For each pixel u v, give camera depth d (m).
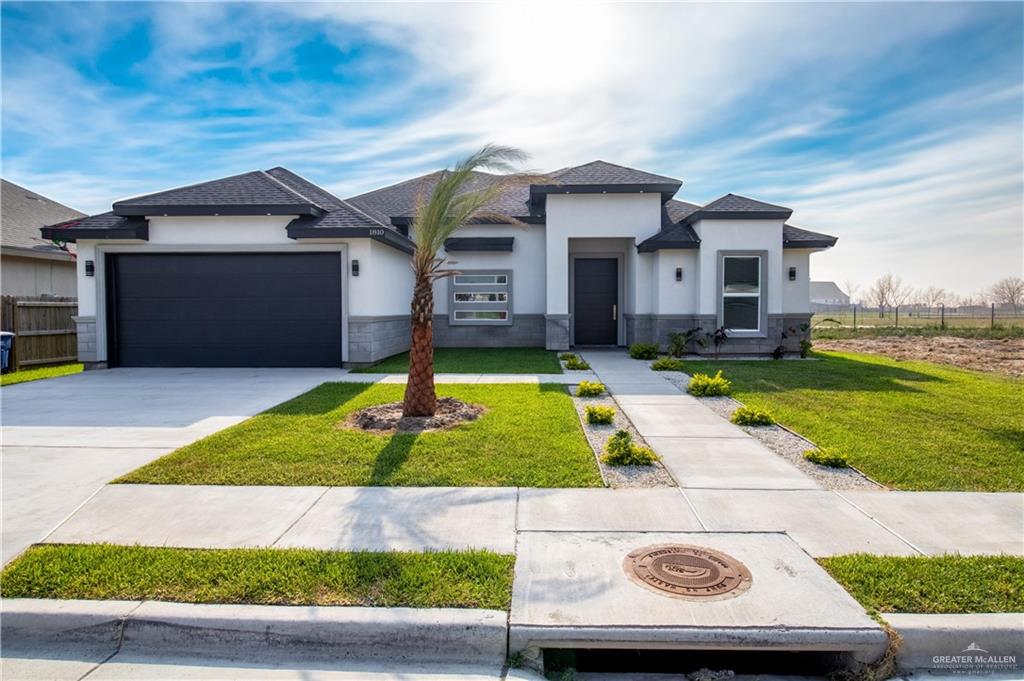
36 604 3.09
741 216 13.84
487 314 16.91
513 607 3.03
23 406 8.36
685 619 2.90
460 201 7.71
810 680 2.85
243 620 2.95
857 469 5.43
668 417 7.71
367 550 3.69
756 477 5.23
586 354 15.20
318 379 10.93
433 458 5.69
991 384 10.15
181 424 7.21
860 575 3.31
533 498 4.67
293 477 5.15
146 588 3.23
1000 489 4.85
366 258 12.36
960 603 3.04
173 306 12.71
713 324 14.11
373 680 2.73
